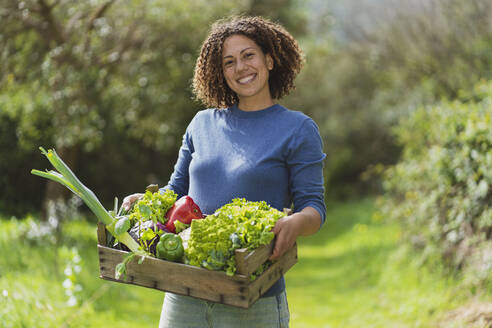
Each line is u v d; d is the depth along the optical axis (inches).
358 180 644.7
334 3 450.3
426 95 363.9
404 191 253.6
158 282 64.2
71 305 155.2
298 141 70.9
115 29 290.8
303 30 522.0
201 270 60.8
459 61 320.5
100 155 478.0
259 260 60.8
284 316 73.3
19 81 270.2
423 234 213.2
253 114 74.7
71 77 270.5
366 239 329.4
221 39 76.9
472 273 167.6
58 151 361.7
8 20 257.0
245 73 74.7
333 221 522.0
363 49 422.0
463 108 195.2
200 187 74.9
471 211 177.6
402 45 367.9
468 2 312.3
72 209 289.7
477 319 145.4
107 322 155.9
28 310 135.3
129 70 309.3
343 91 616.1
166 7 292.4
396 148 584.7
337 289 260.1
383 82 519.5
